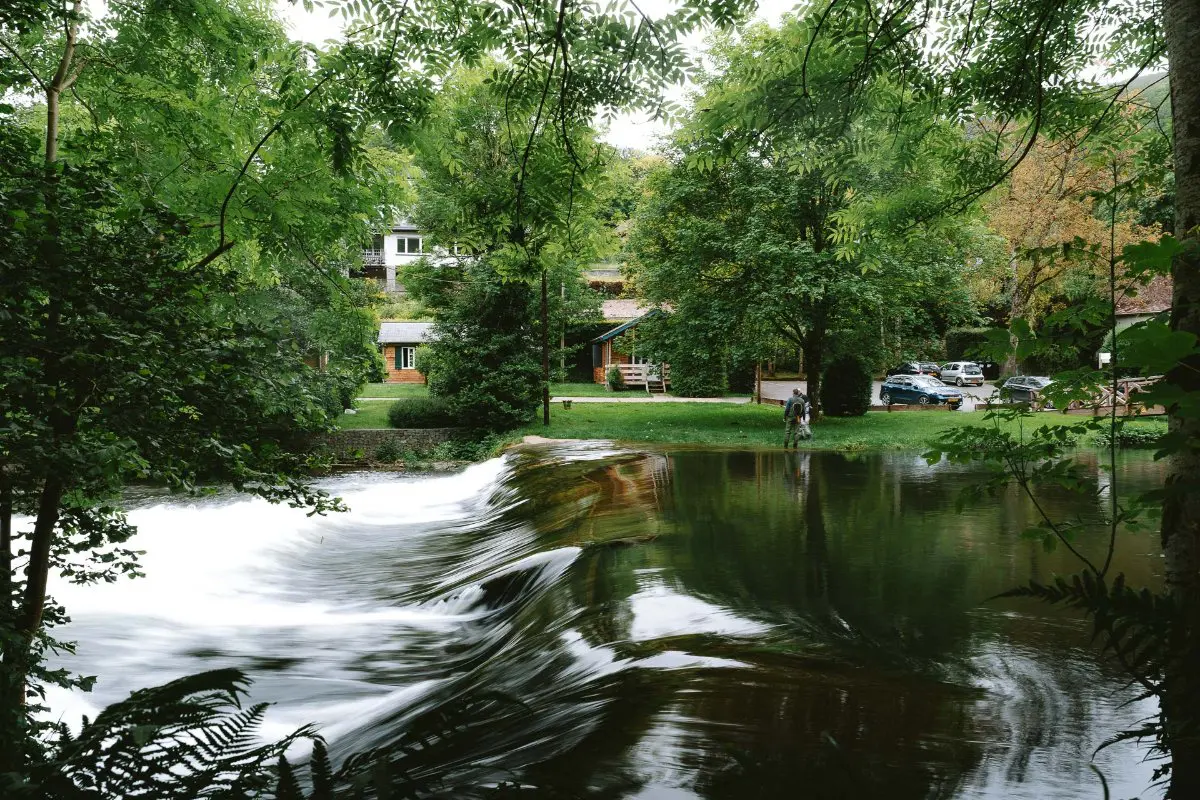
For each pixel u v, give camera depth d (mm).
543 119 4797
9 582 2996
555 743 3471
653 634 5570
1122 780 3109
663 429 27609
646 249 28719
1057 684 4383
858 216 6316
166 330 3086
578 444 22875
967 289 26406
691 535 9352
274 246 6156
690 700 4023
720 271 26953
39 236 2812
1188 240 1725
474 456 27406
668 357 28703
